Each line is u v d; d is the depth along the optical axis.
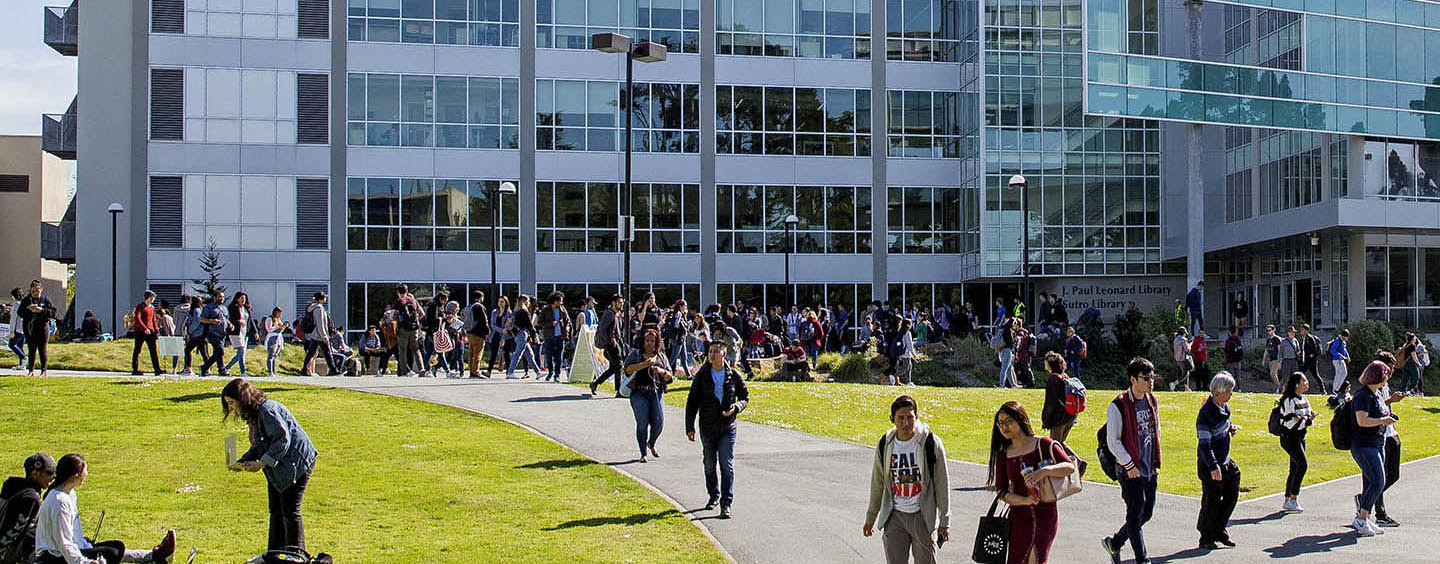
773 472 18.70
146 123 47.47
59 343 34.75
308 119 48.44
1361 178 48.06
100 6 47.56
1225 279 56.72
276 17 48.41
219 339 29.30
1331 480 19.69
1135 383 13.12
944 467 11.10
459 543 13.70
